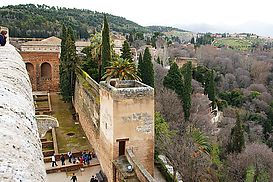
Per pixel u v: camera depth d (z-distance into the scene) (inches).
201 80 3157.0
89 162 1214.3
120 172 975.6
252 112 2827.3
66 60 1882.4
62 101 2014.0
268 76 3745.1
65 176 1103.6
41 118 1534.2
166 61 3848.4
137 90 1048.8
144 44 4562.0
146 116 1072.8
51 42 2893.7
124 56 1859.0
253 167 1596.9
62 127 1576.0
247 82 3695.9
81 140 1425.9
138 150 1080.8
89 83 1521.9
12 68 452.8
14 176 179.5
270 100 3120.1
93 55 1872.5
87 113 1439.5
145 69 1785.2
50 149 1309.1
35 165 211.8
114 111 1034.7
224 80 3558.1
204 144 1753.2
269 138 2439.7
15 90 344.8
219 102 2915.8
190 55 4724.4
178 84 2118.6
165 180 1191.6
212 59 4276.6
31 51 2176.4
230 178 1539.1
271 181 1512.1
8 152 201.2
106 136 1107.3
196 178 1368.1
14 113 274.1
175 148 1417.3
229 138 1856.5
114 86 1167.6
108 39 1578.5
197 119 2049.7
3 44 740.7
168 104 1951.3
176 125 1818.4
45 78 2219.5
